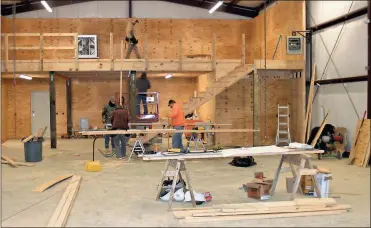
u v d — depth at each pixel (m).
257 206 5.61
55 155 11.85
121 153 11.28
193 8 18.36
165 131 10.16
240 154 5.92
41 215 5.53
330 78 11.90
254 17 18.33
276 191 6.91
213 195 6.67
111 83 18.50
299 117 13.25
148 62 12.70
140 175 8.53
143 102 13.82
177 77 18.73
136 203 6.15
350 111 11.02
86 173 8.80
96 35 17.20
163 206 5.97
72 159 11.02
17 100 17.95
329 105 11.98
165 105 18.69
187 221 5.18
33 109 18.08
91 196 6.62
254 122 12.63
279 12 14.55
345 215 5.47
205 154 5.94
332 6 11.72
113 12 18.08
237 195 6.67
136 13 18.12
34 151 10.48
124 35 17.84
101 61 12.64
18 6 17.44
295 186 6.11
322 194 6.38
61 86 18.17
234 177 8.28
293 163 6.49
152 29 17.98
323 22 12.12
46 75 15.85
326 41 12.08
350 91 11.01
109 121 13.06
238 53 18.22
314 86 12.74
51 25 17.61
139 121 13.04
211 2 18.19
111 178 8.20
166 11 18.23
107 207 5.93
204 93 12.50
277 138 13.13
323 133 11.16
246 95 14.03
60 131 18.22
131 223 5.14
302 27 12.91
